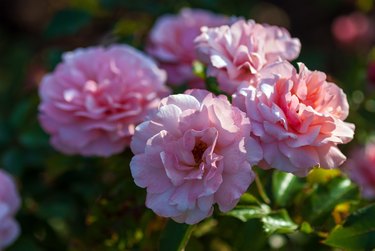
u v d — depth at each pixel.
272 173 0.62
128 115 0.64
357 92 0.88
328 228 0.60
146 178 0.52
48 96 0.66
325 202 0.61
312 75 0.54
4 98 1.05
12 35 1.57
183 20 0.76
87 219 0.64
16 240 0.76
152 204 0.52
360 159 0.82
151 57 0.74
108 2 0.90
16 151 0.83
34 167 0.82
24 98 1.00
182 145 0.51
